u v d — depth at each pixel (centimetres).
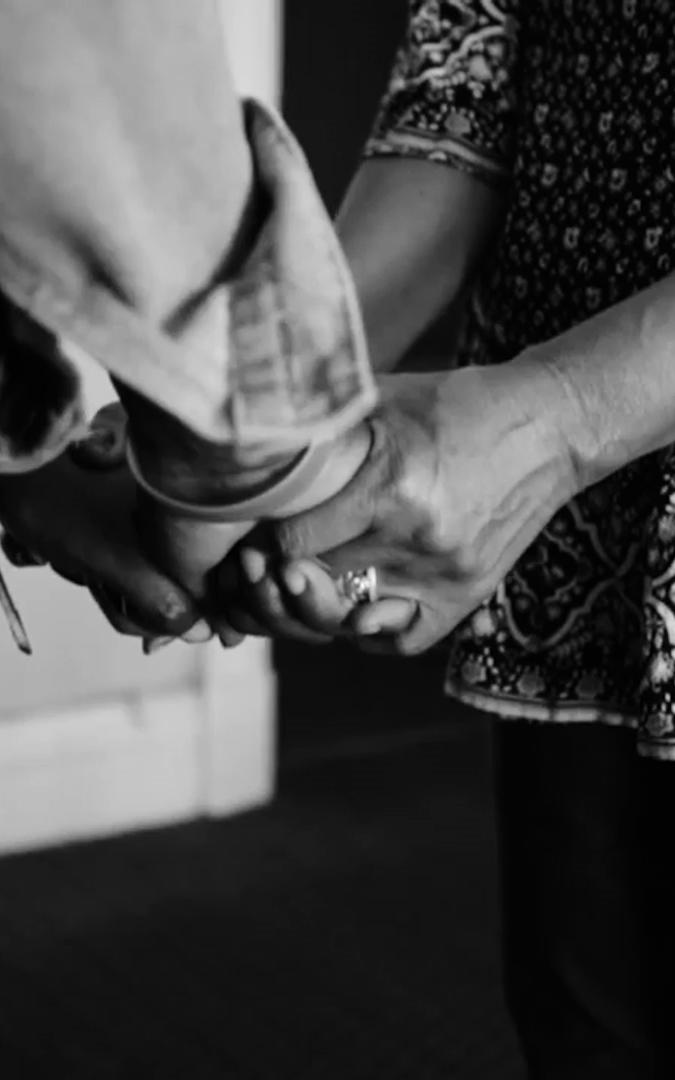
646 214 113
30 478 96
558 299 118
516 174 121
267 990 241
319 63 429
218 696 305
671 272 111
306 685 369
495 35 124
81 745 297
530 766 127
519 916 130
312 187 78
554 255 118
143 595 95
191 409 76
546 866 127
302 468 83
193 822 303
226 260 77
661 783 122
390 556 91
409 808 309
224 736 306
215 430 77
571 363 96
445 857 288
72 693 297
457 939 257
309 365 77
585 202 116
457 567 92
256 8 294
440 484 89
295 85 427
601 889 125
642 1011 126
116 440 97
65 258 75
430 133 125
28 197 74
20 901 270
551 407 94
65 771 296
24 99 73
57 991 240
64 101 73
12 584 288
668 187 112
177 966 248
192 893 273
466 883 277
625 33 113
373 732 345
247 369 77
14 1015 232
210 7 75
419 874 280
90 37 73
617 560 116
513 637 120
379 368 124
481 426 92
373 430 88
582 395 95
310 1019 233
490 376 94
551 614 119
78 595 294
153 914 265
